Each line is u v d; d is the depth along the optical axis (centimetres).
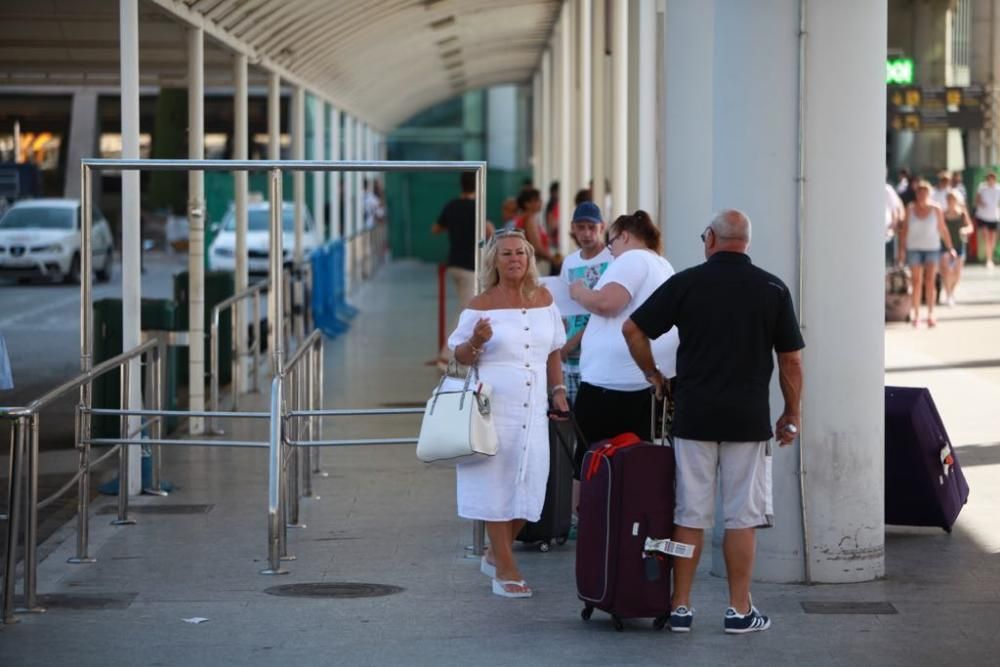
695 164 2020
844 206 1359
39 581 1412
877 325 1374
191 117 2195
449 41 4156
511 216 3219
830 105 1355
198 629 1243
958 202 4344
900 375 2819
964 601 1311
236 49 2527
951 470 1570
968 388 2642
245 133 2620
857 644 1180
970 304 4241
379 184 7206
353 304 4850
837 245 1359
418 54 4238
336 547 1555
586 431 1476
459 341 1324
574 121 3800
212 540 1586
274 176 1547
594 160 3066
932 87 6378
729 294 1186
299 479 1819
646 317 1208
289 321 3375
